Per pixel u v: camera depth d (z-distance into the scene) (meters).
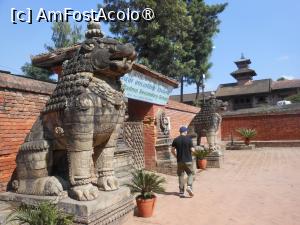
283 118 26.56
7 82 6.50
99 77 5.45
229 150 23.75
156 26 21.41
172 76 23.61
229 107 47.34
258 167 14.40
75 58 5.49
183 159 8.71
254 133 24.19
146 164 12.16
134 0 21.00
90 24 5.61
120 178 8.63
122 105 5.74
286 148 23.69
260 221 6.55
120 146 9.34
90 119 5.13
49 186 5.34
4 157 6.42
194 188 9.88
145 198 6.73
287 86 43.81
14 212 4.86
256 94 45.25
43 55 8.01
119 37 22.72
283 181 10.83
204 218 6.74
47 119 5.62
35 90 7.23
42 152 5.54
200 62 28.00
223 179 11.48
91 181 5.48
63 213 4.77
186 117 17.72
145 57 22.70
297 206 7.62
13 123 6.68
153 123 12.26
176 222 6.44
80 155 5.16
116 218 5.51
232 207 7.62
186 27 23.05
